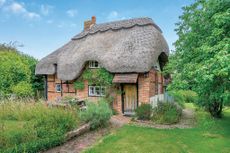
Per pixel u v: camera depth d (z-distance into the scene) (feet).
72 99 48.65
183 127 37.35
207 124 31.73
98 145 26.50
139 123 39.99
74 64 55.21
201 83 25.13
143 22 55.77
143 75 48.39
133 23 57.11
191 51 30.94
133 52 48.44
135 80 45.93
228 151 25.12
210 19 27.12
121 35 55.72
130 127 35.91
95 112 34.35
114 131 33.24
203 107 45.09
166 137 30.25
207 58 24.97
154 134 31.63
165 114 42.37
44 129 26.18
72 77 54.75
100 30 61.16
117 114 49.42
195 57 29.68
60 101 47.65
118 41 53.88
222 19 22.15
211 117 42.47
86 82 55.26
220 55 20.16
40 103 35.40
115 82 47.80
